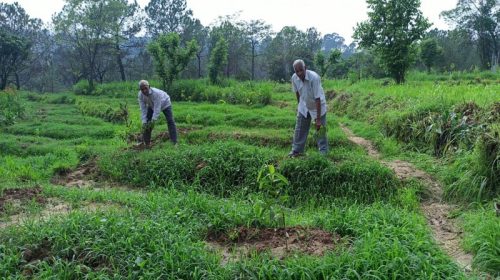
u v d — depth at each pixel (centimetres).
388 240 486
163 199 662
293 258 462
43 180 917
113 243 486
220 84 2805
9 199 705
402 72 2009
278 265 450
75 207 667
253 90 2091
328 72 4091
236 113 1502
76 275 450
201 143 1127
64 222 532
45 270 456
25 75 5141
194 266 455
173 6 5250
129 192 799
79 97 2888
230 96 2092
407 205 687
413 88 1450
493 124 765
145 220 550
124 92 2947
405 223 554
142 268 447
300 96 850
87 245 489
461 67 5244
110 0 3684
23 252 479
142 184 868
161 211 598
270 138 1099
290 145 1067
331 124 1291
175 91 2448
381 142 1035
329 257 457
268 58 5134
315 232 543
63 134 1407
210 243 542
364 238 495
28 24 5094
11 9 4988
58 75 5494
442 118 912
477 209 655
